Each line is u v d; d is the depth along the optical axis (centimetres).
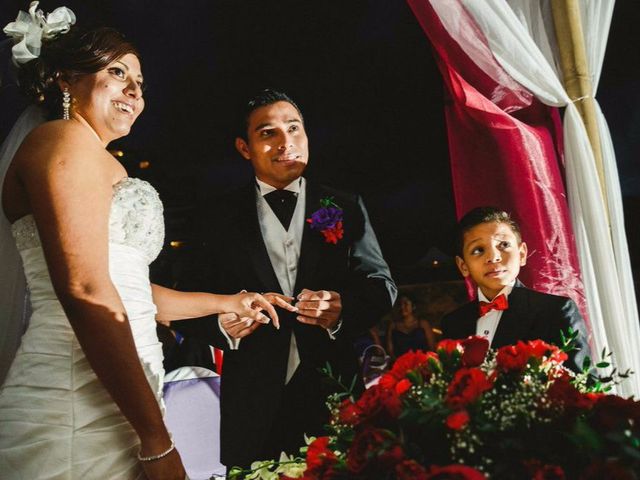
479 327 248
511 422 123
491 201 304
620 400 124
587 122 303
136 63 204
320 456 138
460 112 314
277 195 262
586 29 310
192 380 295
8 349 199
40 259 174
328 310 238
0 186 197
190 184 669
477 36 293
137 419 158
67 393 165
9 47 214
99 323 155
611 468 110
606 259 287
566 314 237
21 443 162
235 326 240
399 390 134
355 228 262
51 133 172
